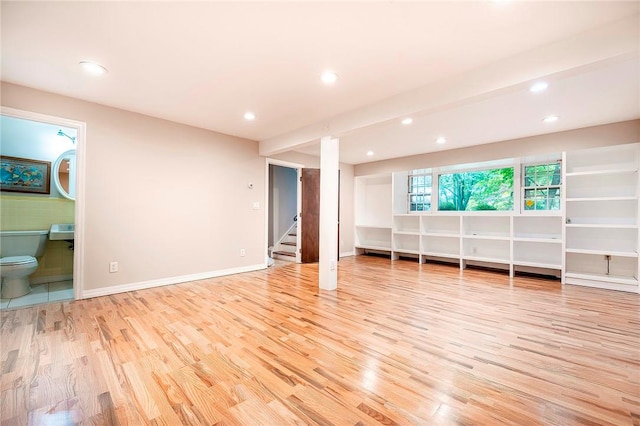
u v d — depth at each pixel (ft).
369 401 4.96
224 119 12.46
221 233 14.60
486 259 16.21
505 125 12.59
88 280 10.62
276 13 5.84
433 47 7.00
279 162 17.52
